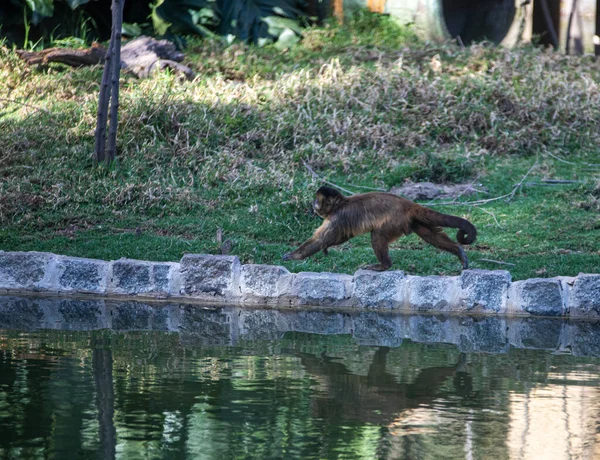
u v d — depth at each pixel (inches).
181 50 963.3
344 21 1082.1
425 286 490.9
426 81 829.2
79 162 691.4
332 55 965.2
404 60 917.8
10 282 534.3
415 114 794.8
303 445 252.5
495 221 610.5
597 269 511.8
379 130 759.7
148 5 1031.6
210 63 908.6
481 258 543.2
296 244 587.8
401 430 269.3
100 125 679.7
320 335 425.4
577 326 454.6
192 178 675.4
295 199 625.9
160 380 326.0
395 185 684.7
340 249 576.7
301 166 711.1
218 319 466.3
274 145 735.7
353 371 344.5
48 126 740.0
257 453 246.1
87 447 249.9
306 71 872.9
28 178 659.4
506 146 759.7
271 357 370.0
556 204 642.8
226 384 321.4
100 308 490.9
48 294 528.7
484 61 925.8
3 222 605.9
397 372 344.2
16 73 823.7
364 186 675.4
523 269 521.0
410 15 1048.8
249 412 285.7
